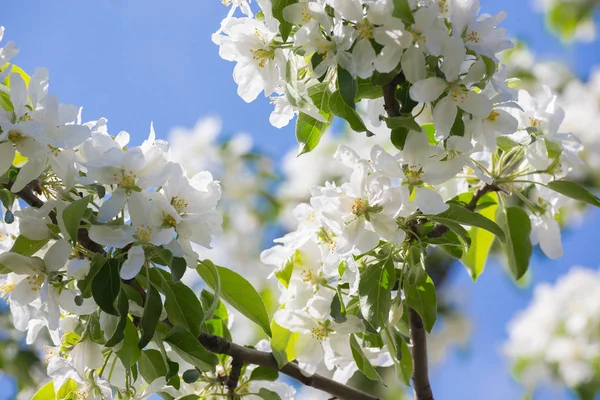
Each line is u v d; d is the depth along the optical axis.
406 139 1.02
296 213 1.08
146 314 0.97
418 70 1.00
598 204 1.08
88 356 1.02
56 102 1.00
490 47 1.01
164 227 0.99
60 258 0.99
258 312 1.04
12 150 0.98
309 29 1.00
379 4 0.99
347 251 1.02
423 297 1.03
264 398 1.07
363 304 1.02
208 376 1.07
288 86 1.02
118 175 1.00
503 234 1.02
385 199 1.01
